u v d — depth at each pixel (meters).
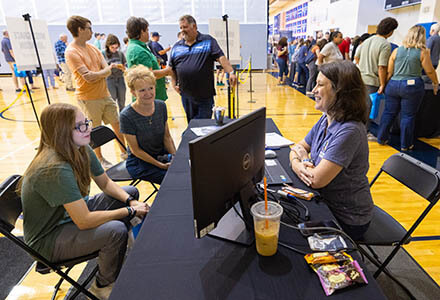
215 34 3.38
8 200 1.20
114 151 3.51
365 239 1.29
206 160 0.73
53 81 7.57
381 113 3.72
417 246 1.82
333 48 4.61
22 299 1.51
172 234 0.95
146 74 1.80
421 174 1.29
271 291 0.72
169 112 5.23
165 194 1.22
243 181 0.94
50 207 1.20
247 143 0.93
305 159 1.39
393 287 1.52
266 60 9.96
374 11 6.77
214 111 2.23
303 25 11.27
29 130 4.33
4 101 6.25
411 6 5.67
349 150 1.11
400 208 2.23
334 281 0.73
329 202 1.25
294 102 5.81
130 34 2.84
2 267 1.74
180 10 8.75
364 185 1.20
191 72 2.84
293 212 1.06
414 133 3.61
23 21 3.27
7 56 6.84
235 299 0.70
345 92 1.12
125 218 1.47
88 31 2.69
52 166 1.13
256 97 6.39
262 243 0.82
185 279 0.77
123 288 0.74
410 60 2.94
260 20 9.33
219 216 0.84
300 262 0.82
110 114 3.03
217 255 0.85
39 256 1.18
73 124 1.19
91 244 1.22
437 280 1.56
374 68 3.48
